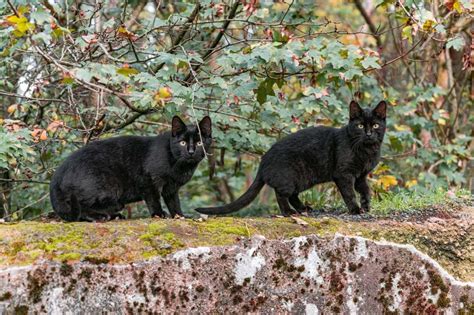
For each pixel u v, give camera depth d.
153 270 5.49
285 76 7.88
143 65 8.41
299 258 6.00
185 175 7.05
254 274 5.84
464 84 11.93
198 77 7.63
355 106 7.31
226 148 9.30
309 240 6.03
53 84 8.47
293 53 6.89
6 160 7.04
